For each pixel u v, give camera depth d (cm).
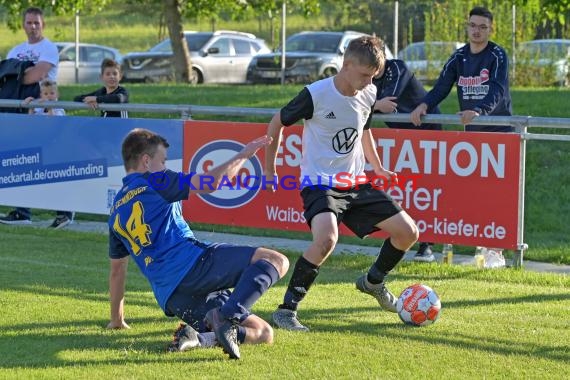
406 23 8112
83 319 1520
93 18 10669
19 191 2570
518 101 3644
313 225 1452
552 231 2505
